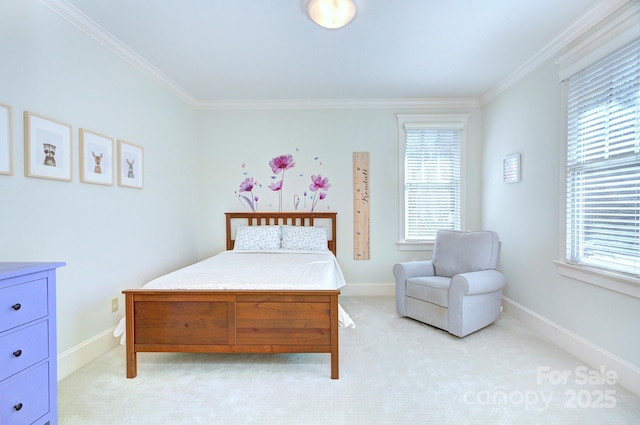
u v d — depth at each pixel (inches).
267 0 77.1
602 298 79.2
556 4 78.5
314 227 149.6
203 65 113.8
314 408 66.4
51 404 55.9
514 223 122.0
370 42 97.6
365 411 65.3
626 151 74.0
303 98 150.3
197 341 79.7
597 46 80.4
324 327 78.4
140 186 111.1
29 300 51.8
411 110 153.3
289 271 97.8
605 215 79.6
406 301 119.1
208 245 157.5
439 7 79.6
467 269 116.0
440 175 154.4
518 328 110.2
